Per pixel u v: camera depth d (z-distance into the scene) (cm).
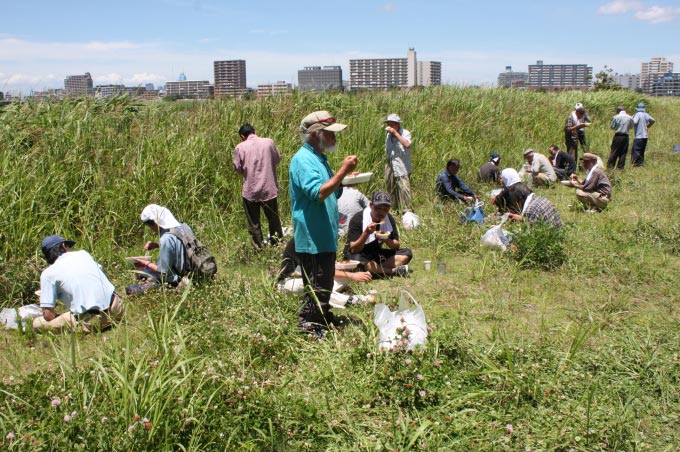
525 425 384
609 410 397
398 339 444
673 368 448
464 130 1501
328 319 555
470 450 358
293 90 1294
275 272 661
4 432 330
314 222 514
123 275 716
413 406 397
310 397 413
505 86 1966
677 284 659
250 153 825
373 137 1202
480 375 437
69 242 610
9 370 496
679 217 988
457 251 828
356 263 686
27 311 598
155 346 466
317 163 505
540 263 740
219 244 877
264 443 363
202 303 578
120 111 1055
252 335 493
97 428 333
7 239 738
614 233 860
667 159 1778
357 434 369
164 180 939
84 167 891
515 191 890
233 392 396
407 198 1045
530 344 491
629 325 541
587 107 2475
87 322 566
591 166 1096
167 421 339
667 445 366
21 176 818
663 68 15788
